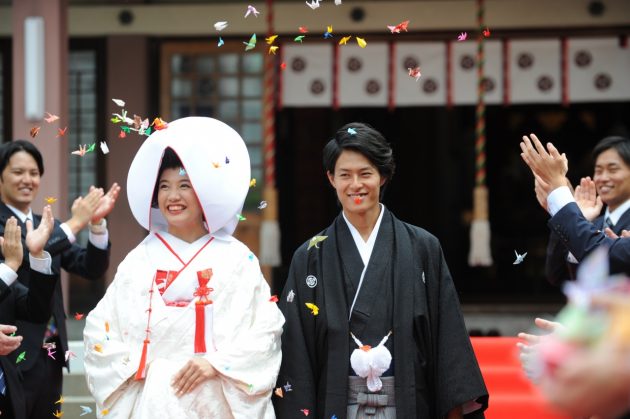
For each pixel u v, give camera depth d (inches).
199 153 212.8
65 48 546.3
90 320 214.1
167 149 215.5
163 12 704.4
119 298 213.2
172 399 200.2
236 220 226.1
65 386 414.9
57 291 294.0
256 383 203.2
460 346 217.5
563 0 686.5
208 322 206.4
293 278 227.0
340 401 212.2
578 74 691.4
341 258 223.3
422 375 216.8
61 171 530.0
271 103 674.8
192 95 712.4
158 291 210.7
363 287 218.7
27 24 526.0
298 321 221.8
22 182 297.0
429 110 821.9
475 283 831.7
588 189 261.0
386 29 695.7
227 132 223.0
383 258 221.3
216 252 217.2
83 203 283.3
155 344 205.5
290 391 215.6
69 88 708.0
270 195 660.1
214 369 201.3
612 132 816.9
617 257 199.9
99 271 301.6
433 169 831.7
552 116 825.5
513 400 309.6
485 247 636.1
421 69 695.7
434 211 834.8
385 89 698.8
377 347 211.0
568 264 267.0
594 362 93.2
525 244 837.2
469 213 834.8
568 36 690.2
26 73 524.7
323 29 698.8
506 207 839.1
